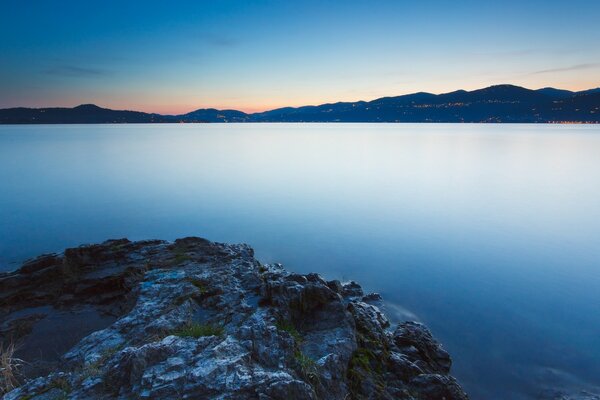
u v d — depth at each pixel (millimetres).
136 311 14461
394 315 23156
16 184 77562
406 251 38031
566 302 26016
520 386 16297
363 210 57375
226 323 12961
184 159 131875
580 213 54656
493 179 87125
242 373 8695
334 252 37812
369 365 12688
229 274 18484
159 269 19969
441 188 76000
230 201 63938
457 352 19047
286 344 10555
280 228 47156
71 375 9664
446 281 29906
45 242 40188
